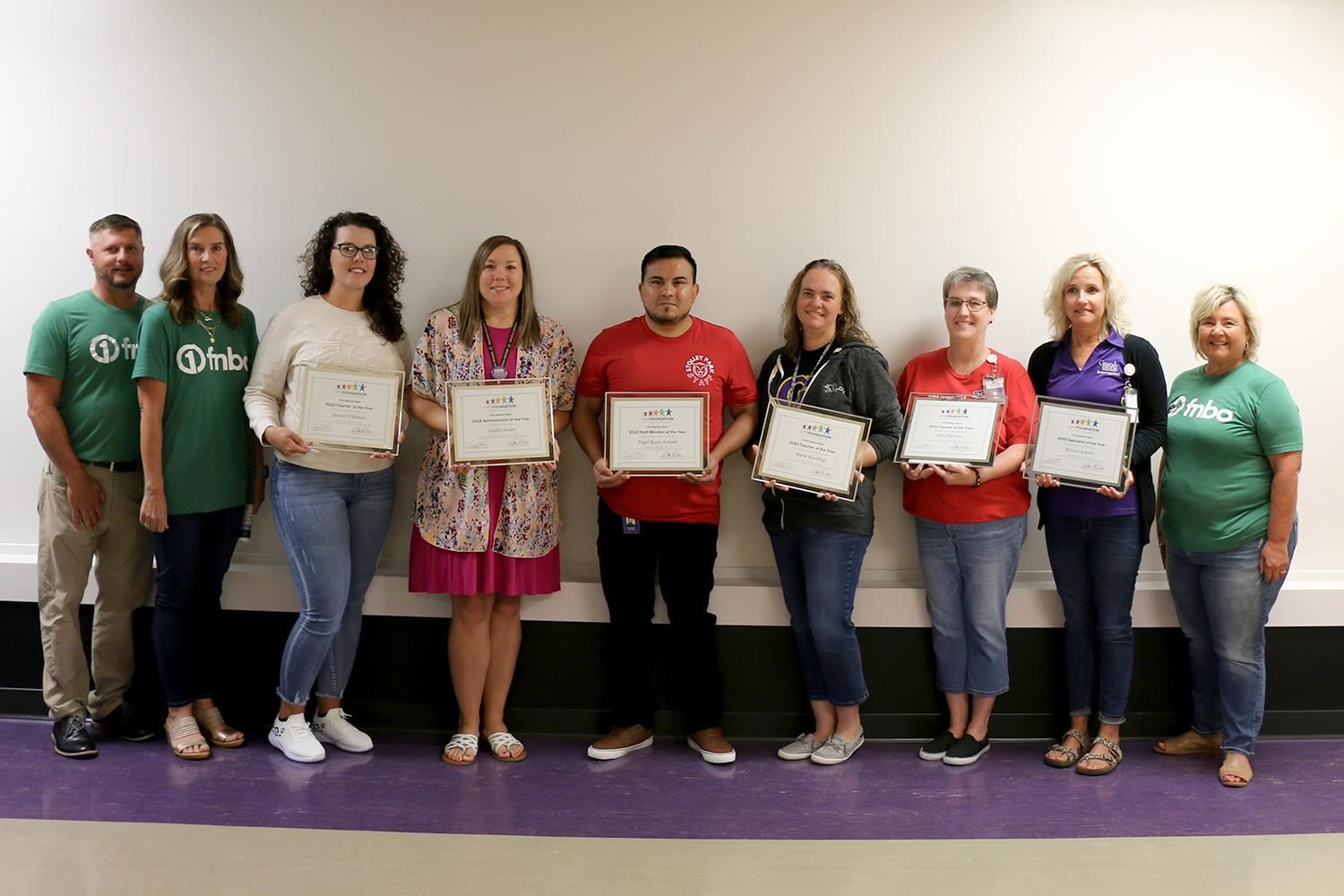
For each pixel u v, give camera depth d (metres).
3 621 3.73
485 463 3.31
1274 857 2.81
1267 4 3.72
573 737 3.72
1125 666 3.48
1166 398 3.42
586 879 2.62
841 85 3.71
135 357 3.38
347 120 3.73
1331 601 3.71
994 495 3.45
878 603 3.67
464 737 3.48
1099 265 3.39
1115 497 3.38
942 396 3.43
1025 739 3.74
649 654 3.58
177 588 3.39
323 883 2.57
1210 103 3.73
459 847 2.80
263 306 3.78
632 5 3.68
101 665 3.52
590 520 3.80
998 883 2.64
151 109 3.73
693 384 3.46
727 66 3.70
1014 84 3.71
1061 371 3.49
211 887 2.54
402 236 3.75
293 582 3.67
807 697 3.69
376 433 3.28
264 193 3.75
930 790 3.27
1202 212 3.76
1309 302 3.79
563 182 3.73
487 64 3.71
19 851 2.72
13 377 3.79
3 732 3.61
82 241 3.76
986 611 3.48
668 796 3.19
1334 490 3.80
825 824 3.00
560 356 3.52
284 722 3.46
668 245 3.74
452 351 3.40
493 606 3.56
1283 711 3.78
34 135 3.74
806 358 3.50
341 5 3.69
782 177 3.73
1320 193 3.77
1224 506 3.34
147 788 3.16
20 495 3.80
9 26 3.71
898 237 3.74
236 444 3.43
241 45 3.71
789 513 3.44
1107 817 3.07
